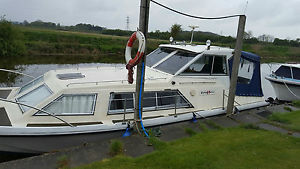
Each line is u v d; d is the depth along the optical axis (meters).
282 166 3.78
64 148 4.51
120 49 38.59
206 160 3.83
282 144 4.59
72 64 24.80
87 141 4.62
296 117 6.58
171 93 5.77
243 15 5.74
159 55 7.32
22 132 4.15
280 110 7.36
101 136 4.70
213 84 6.51
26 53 29.72
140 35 4.33
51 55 31.70
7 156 4.48
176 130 5.18
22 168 3.53
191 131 5.06
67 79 5.34
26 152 4.37
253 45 48.47
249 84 7.44
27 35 35.62
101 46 37.94
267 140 4.77
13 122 4.35
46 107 4.59
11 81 13.18
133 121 4.86
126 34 71.25
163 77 6.00
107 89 5.02
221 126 5.54
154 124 5.19
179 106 5.87
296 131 5.48
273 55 43.47
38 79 5.97
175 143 4.48
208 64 6.52
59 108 4.67
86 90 4.86
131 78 4.61
